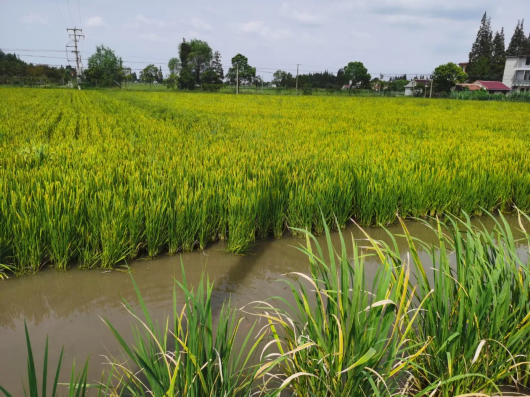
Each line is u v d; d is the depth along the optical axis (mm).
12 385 2689
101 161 6734
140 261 4824
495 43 100312
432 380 2527
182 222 4980
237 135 11625
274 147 8602
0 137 9453
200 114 19844
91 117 17359
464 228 6223
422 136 12523
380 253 2381
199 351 2064
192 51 98375
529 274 2561
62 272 4473
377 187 6094
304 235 5711
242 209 5109
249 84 98562
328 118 19250
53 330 3391
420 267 2578
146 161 6980
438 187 6422
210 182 5645
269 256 5070
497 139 11781
